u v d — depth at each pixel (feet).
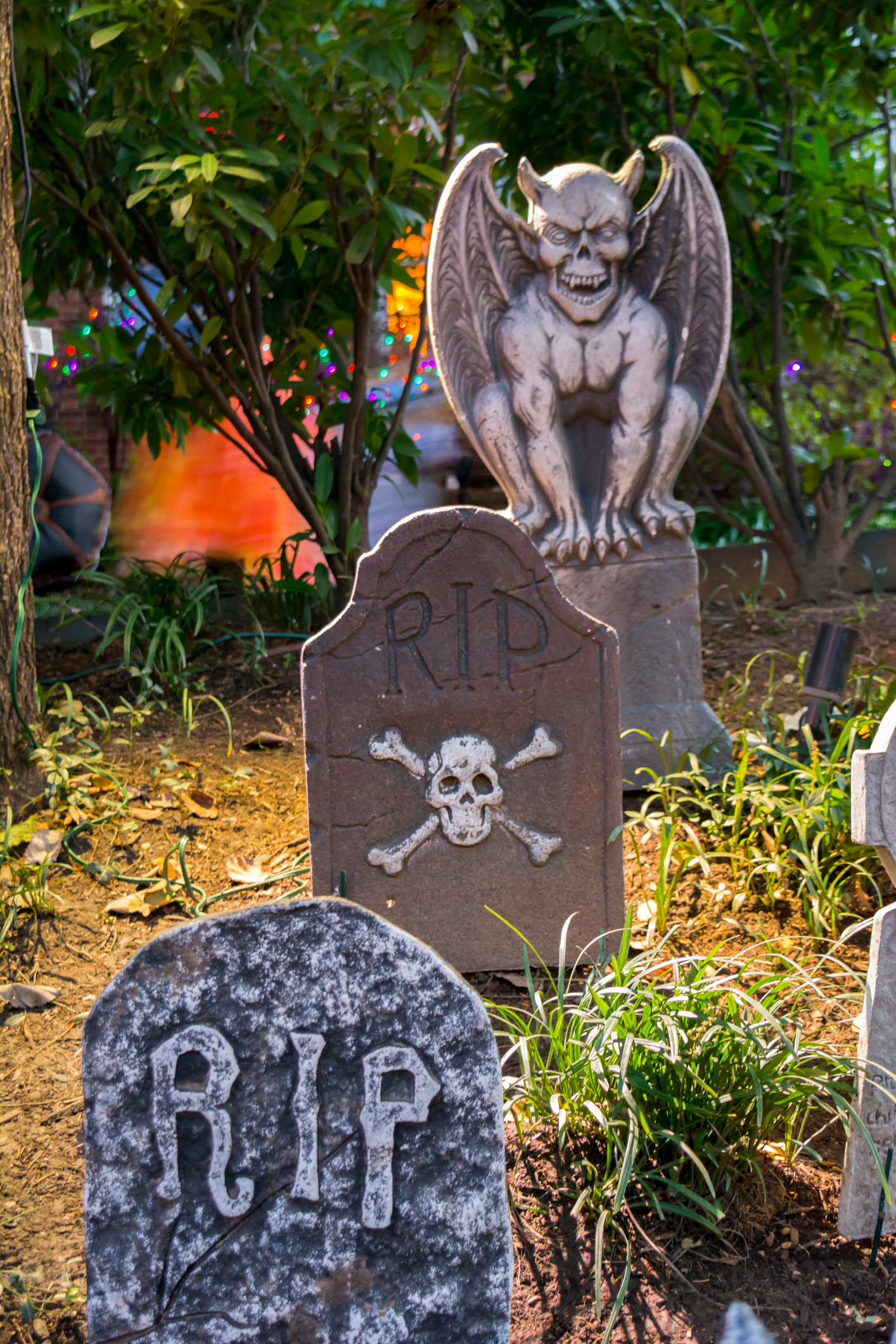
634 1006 7.57
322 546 17.28
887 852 6.99
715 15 16.40
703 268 12.02
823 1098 7.70
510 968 9.87
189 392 17.76
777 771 11.91
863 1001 7.41
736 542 22.79
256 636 16.51
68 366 22.85
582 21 14.87
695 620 12.59
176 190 13.84
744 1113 7.16
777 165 16.51
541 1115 7.37
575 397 12.16
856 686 14.71
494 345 12.06
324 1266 5.47
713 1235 6.93
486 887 9.72
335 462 17.95
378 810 9.48
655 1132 6.97
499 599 9.28
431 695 9.37
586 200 11.63
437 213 11.65
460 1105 5.46
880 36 16.51
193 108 14.44
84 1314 6.49
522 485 12.26
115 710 13.79
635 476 12.24
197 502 22.71
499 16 15.42
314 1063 5.39
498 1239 5.52
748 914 10.28
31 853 11.07
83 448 23.61
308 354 17.49
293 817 12.16
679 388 12.28
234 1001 5.36
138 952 5.32
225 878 11.01
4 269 11.35
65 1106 8.19
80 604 16.88
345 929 5.35
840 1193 7.24
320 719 9.27
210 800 12.35
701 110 16.47
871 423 23.89
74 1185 7.50
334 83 15.01
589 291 11.78
